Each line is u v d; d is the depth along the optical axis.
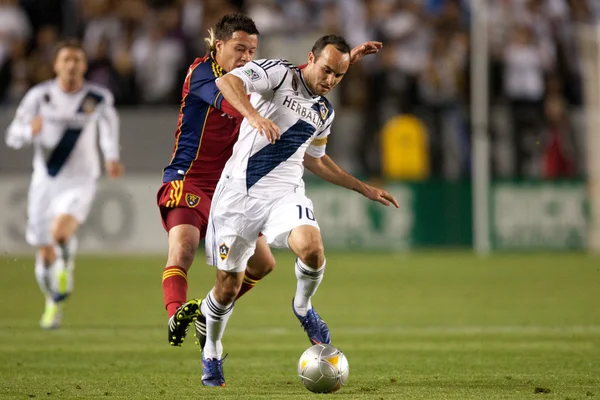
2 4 69.81
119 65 68.44
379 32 70.56
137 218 64.31
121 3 70.69
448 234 66.56
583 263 59.84
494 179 65.88
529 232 66.38
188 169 23.78
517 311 38.78
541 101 67.25
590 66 69.75
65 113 37.50
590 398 19.80
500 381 22.34
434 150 66.00
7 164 62.84
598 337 31.19
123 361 26.33
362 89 68.19
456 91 69.38
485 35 64.19
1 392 20.86
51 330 33.72
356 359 26.53
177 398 19.92
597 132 66.75
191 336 32.66
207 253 21.69
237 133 23.86
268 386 21.70
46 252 36.66
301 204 21.38
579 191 66.56
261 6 70.69
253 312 38.81
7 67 68.56
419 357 26.88
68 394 20.55
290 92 20.97
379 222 65.88
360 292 46.12
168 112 63.97
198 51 69.44
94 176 38.00
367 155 65.31
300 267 22.05
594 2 75.25
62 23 70.69
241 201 21.16
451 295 44.62
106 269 56.69
